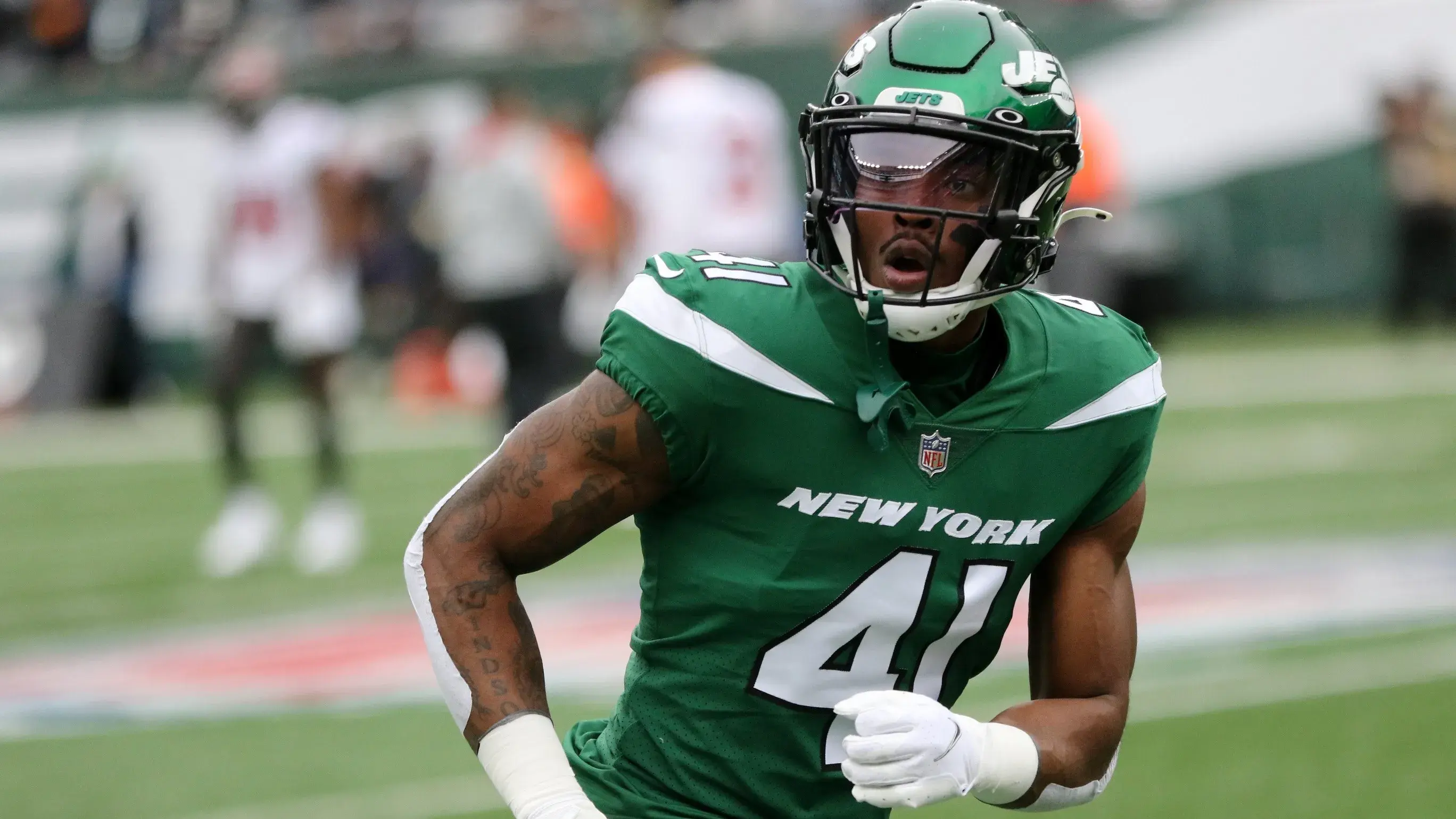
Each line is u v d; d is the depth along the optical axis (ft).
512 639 25.31
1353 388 139.03
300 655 69.26
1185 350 157.48
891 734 23.86
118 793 51.80
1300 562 82.53
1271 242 160.76
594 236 134.00
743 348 24.67
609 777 26.96
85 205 147.43
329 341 85.92
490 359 144.87
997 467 25.54
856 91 25.21
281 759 55.16
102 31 167.63
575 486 24.91
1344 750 54.39
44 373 145.79
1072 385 26.03
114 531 99.30
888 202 24.70
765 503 25.09
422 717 59.88
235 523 86.84
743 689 25.68
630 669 27.35
